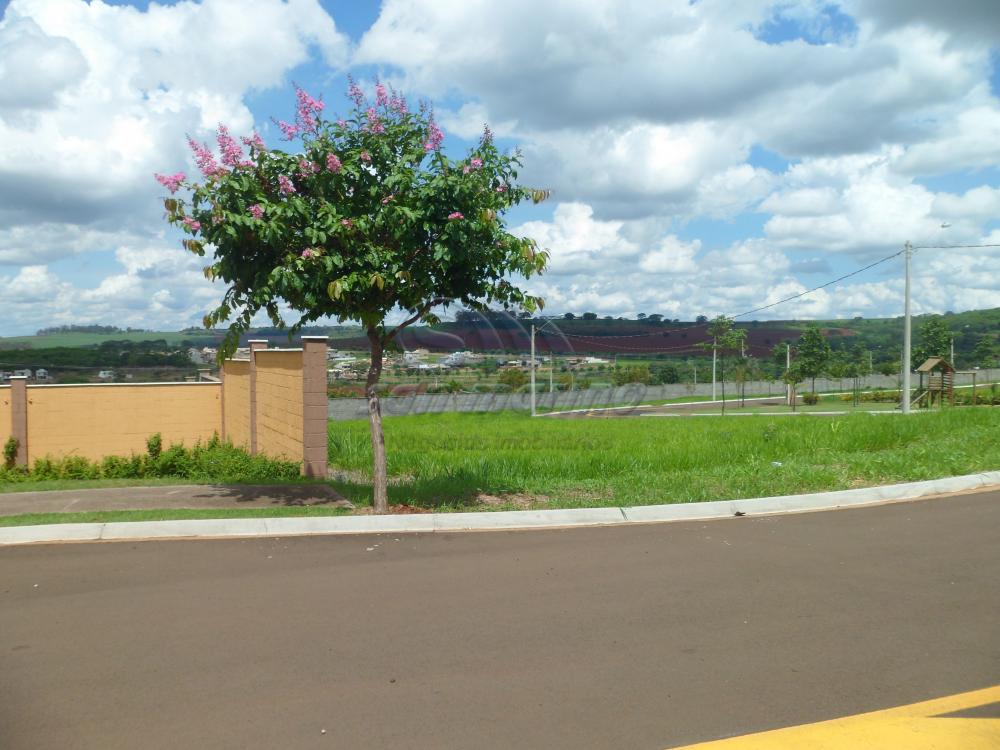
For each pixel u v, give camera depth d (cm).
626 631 560
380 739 403
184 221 904
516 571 725
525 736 405
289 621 587
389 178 915
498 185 981
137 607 625
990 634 548
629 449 1667
